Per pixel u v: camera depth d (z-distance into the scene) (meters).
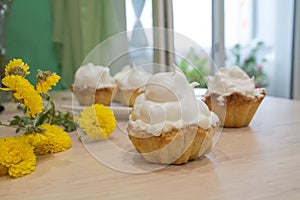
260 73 1.24
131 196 0.20
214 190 0.20
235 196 0.19
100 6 0.74
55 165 0.26
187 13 0.78
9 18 0.70
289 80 1.21
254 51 1.27
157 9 0.71
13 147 0.25
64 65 0.75
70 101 0.56
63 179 0.23
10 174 0.23
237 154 0.27
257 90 0.38
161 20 0.71
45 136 0.28
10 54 0.72
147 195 0.20
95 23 0.75
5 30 0.67
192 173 0.23
